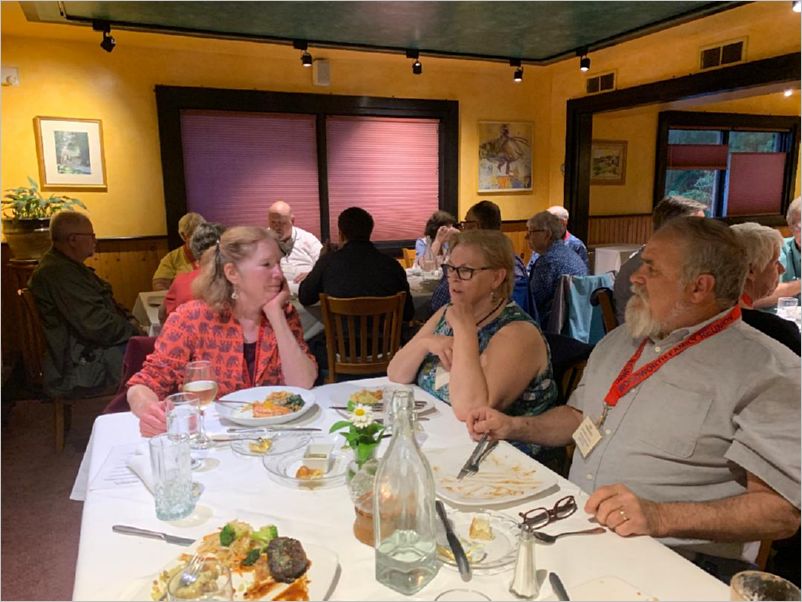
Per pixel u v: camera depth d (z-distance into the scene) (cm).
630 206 639
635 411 125
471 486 114
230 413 153
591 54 530
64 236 298
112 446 138
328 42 417
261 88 500
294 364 180
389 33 396
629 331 135
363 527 97
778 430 105
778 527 104
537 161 623
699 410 116
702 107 654
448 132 576
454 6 335
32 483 273
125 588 84
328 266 303
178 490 107
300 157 528
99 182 461
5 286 443
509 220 621
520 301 343
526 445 153
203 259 178
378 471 90
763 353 113
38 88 434
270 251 176
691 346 122
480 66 562
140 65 460
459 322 156
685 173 685
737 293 121
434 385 172
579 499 111
